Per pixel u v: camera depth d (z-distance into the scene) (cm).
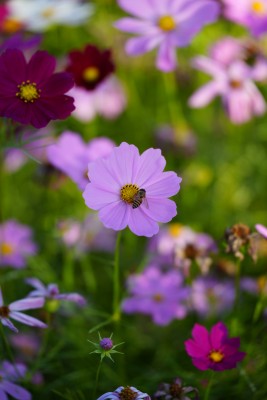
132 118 134
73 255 112
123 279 111
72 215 118
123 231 115
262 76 118
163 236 111
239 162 129
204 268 99
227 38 125
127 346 102
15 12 129
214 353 82
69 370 101
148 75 137
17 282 111
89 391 96
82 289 114
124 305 100
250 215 122
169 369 101
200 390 93
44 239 120
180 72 134
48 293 89
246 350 95
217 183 125
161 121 134
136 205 79
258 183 127
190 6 111
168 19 110
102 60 103
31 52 136
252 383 93
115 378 97
